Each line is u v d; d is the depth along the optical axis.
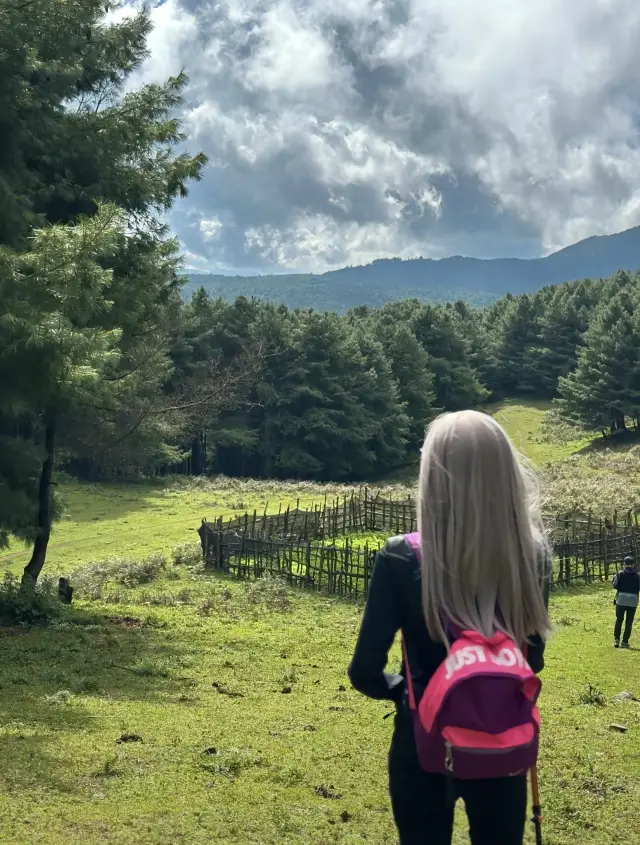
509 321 116.69
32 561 17.31
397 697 2.80
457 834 4.42
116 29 17.41
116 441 31.75
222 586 23.31
